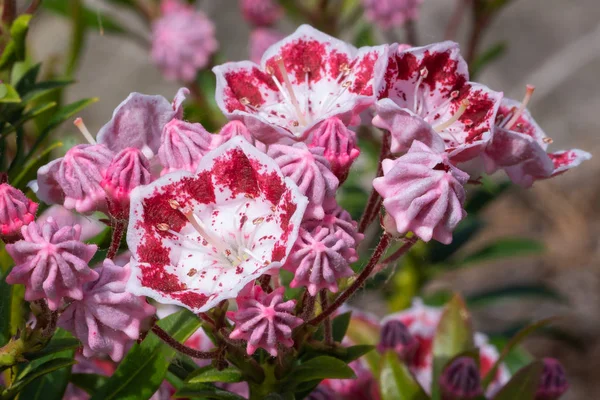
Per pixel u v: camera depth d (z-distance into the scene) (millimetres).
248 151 241
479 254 359
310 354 253
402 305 357
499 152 255
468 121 256
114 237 249
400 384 282
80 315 237
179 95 253
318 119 250
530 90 257
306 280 238
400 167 240
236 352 248
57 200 254
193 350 244
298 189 236
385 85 254
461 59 256
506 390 272
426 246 353
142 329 239
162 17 386
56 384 263
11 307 257
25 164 280
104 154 249
